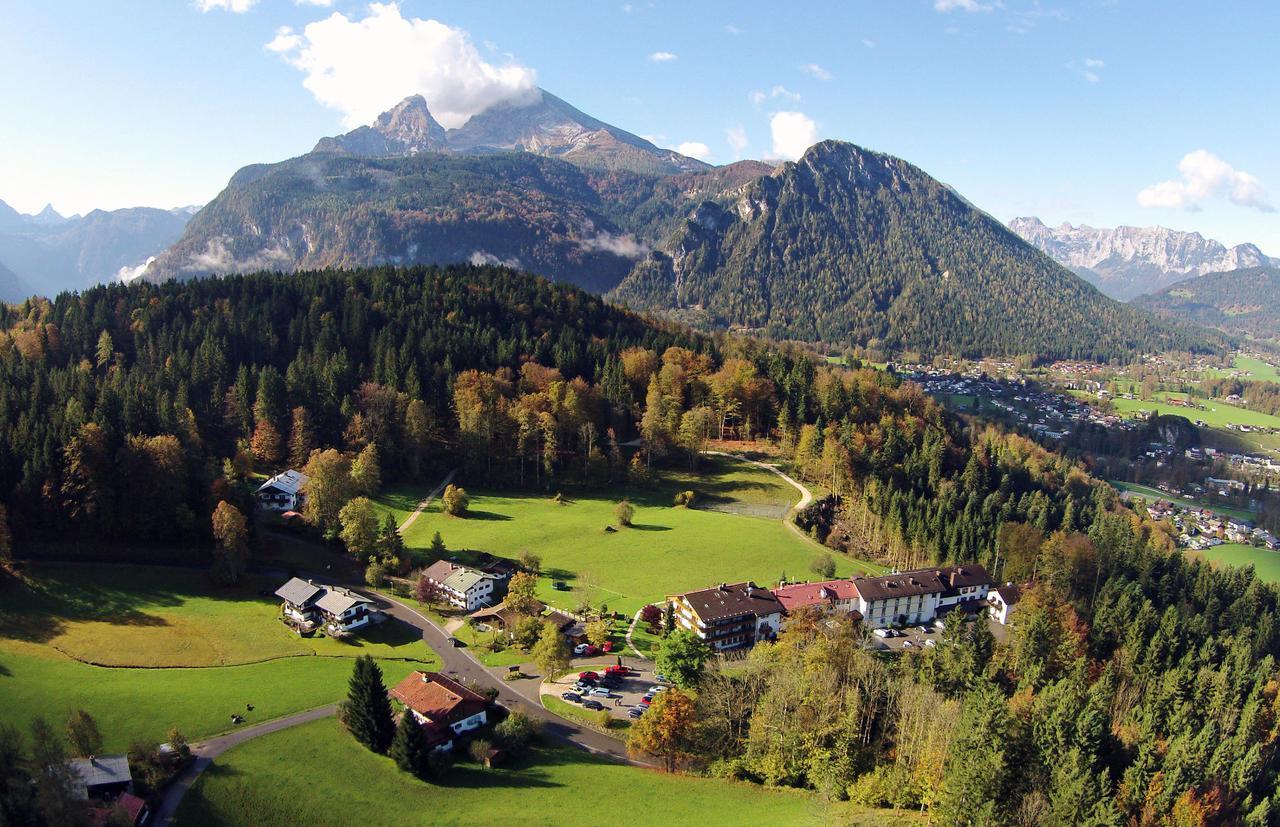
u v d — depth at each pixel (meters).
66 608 128.75
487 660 124.50
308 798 86.44
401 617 138.50
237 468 177.00
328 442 199.25
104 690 105.81
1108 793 86.44
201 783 86.94
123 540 149.75
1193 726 110.25
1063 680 106.56
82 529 146.38
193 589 140.88
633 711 110.75
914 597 153.50
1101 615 147.88
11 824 71.25
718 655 122.75
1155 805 87.06
